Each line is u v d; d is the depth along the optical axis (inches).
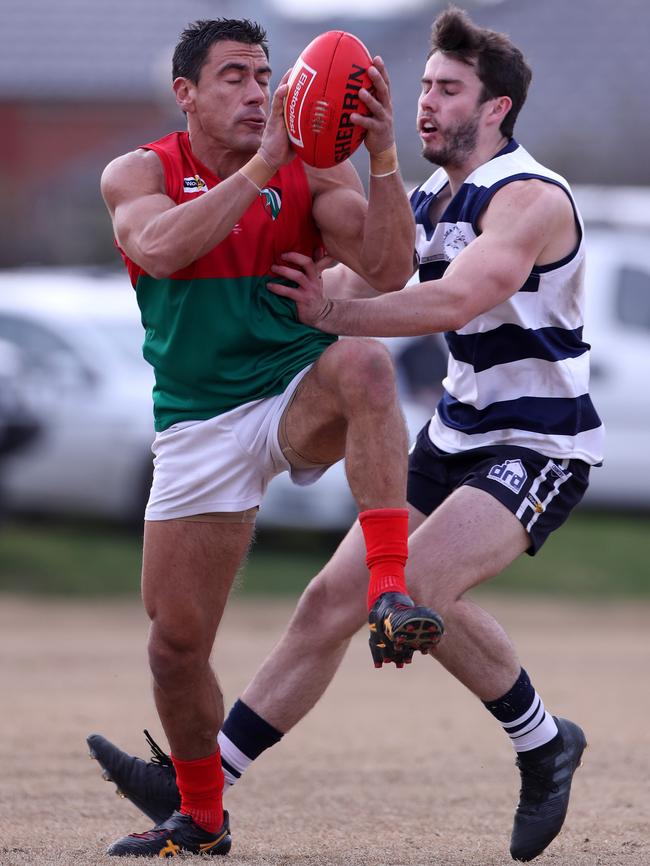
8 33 4815.5
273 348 673.6
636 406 2060.8
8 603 1915.6
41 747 1060.5
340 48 639.8
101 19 4889.3
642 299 2105.1
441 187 761.6
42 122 4739.2
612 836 790.5
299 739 1137.4
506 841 776.9
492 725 1218.0
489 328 728.3
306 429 659.4
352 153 656.4
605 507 2126.0
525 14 4254.4
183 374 674.8
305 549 2133.4
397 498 635.5
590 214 2182.6
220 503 671.8
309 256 689.6
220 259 662.5
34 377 1989.4
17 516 2071.9
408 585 699.4
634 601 2028.8
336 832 798.5
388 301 674.2
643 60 4040.4
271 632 1738.4
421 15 4714.6
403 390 1988.2
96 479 1993.1
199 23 671.1
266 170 636.7
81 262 3324.3
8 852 714.2
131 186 663.1
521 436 725.9
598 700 1305.4
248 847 750.5
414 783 955.3
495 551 704.4
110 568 2031.3
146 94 4736.7
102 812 846.5
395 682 1501.0
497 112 735.1
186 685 685.3
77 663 1519.4
